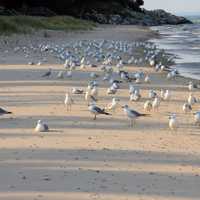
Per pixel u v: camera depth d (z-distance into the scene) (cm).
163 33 9662
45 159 1323
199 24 16012
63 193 1084
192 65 3994
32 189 1101
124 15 14562
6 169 1234
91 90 2236
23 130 1634
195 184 1171
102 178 1189
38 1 11144
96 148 1445
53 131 1633
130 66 3609
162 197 1081
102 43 5209
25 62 3591
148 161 1341
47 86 2547
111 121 1803
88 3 13975
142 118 1870
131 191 1110
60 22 8794
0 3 10131
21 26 6844
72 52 4303
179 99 2314
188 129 1733
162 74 3253
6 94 2306
